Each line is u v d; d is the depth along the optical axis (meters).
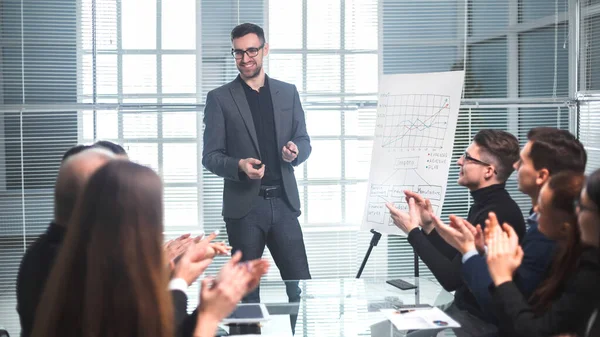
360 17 4.51
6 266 4.37
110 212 1.42
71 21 4.34
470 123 4.59
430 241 2.98
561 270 2.04
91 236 1.42
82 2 4.33
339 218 4.56
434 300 2.74
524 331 2.04
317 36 4.48
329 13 4.48
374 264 4.61
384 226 3.74
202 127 4.43
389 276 4.62
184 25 4.40
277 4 4.43
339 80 4.51
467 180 2.84
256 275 1.77
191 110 4.40
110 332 1.40
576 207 1.96
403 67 4.56
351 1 4.50
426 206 2.98
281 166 3.79
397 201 3.73
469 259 2.35
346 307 2.63
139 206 1.44
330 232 4.57
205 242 2.18
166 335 1.43
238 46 3.74
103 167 1.48
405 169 3.74
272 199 3.78
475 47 4.58
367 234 4.59
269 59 4.46
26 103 4.34
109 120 4.38
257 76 3.83
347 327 2.37
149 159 4.41
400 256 4.62
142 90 4.39
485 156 2.79
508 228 2.25
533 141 2.44
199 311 1.70
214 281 1.81
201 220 4.46
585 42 4.52
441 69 4.59
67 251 1.44
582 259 1.98
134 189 1.44
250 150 3.76
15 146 4.34
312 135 4.51
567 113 4.62
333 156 4.53
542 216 2.08
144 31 4.38
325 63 4.50
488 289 2.27
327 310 2.59
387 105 3.86
